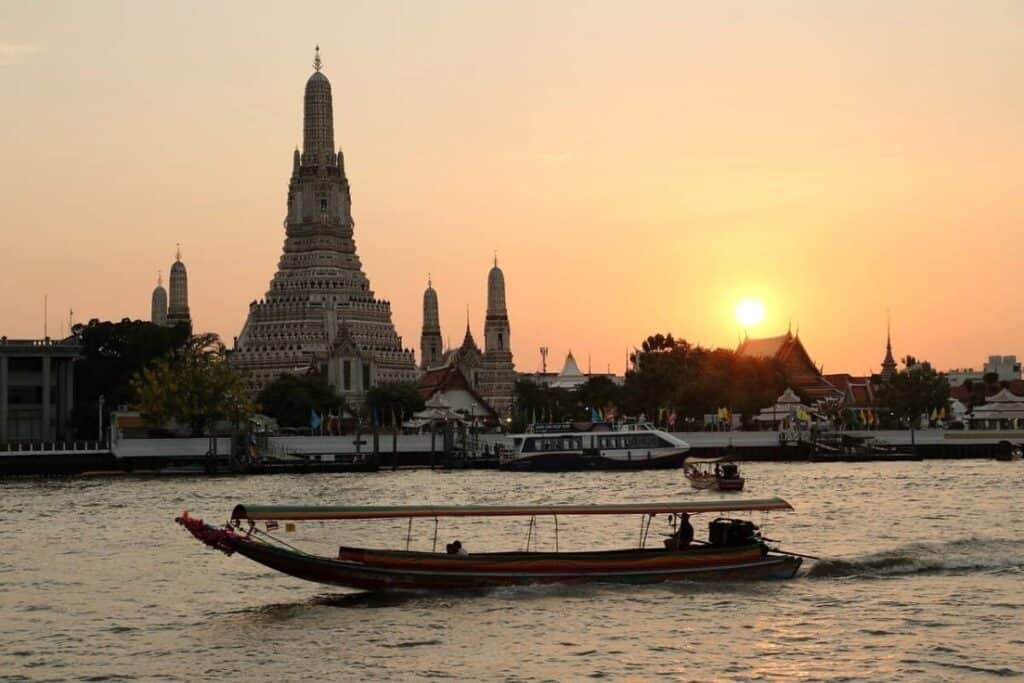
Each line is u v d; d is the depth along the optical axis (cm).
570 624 5941
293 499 12569
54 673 5262
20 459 18000
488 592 6556
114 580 7256
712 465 18175
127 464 18562
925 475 15875
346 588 6675
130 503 12256
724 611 6188
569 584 6650
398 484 15038
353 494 13262
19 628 6047
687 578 6788
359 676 5166
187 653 5550
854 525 9531
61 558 8156
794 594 6569
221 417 19800
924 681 5075
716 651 5488
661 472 17700
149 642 5750
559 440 18200
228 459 18438
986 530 9194
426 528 9112
